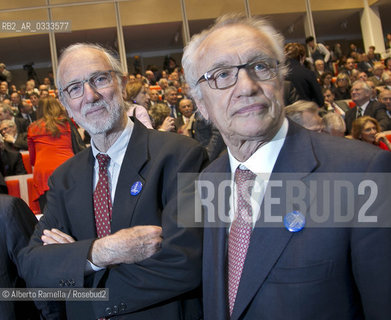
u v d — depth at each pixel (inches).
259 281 36.1
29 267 50.4
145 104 129.9
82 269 47.4
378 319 32.7
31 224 56.8
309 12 486.9
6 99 309.6
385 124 185.8
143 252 47.0
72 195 55.4
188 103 201.9
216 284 40.3
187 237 46.5
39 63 477.4
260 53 38.4
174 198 49.4
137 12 460.1
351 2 494.6
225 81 38.6
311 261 34.3
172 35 490.9
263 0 477.7
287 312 34.4
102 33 460.8
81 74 53.7
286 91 122.8
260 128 37.6
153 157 53.5
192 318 50.1
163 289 46.1
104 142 55.1
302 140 38.8
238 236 39.8
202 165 53.5
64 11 446.0
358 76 314.2
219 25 41.2
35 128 136.3
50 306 53.7
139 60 457.4
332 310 33.9
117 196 52.1
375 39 495.8
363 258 33.1
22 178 161.3
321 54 391.9
